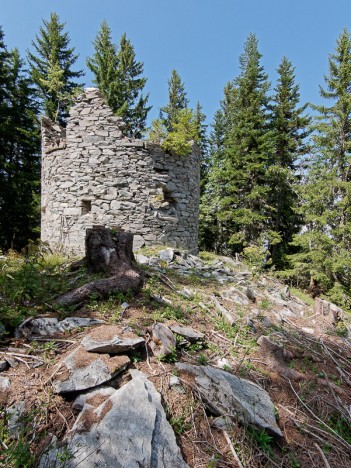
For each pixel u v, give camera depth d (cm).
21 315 310
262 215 1772
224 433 234
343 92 1391
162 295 451
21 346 270
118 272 433
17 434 191
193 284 564
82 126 827
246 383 288
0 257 492
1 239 1611
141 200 832
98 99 828
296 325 528
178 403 247
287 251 1888
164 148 869
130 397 219
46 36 1953
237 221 1742
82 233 812
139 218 827
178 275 607
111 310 354
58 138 873
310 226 1528
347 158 1345
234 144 1883
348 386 359
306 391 321
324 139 1403
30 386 227
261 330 444
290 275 1448
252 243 1791
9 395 216
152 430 201
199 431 233
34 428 199
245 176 1748
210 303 477
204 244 2142
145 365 275
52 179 870
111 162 819
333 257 1309
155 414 214
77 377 234
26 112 1689
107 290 383
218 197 1962
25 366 246
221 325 410
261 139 1728
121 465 176
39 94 1861
